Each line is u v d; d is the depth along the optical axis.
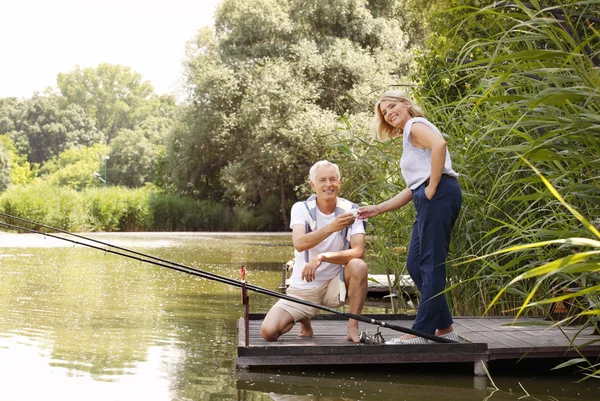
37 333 4.47
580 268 1.83
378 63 25.34
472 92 4.05
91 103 82.31
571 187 2.68
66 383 3.14
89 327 4.77
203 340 4.38
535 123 2.77
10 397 2.87
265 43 28.09
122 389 3.04
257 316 4.63
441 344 3.54
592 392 3.18
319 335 4.03
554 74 2.85
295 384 3.25
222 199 29.58
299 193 24.92
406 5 11.16
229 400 2.92
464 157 4.45
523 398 3.04
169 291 7.11
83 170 54.72
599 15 3.92
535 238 3.46
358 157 5.16
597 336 3.79
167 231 26.12
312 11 27.41
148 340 4.33
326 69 25.30
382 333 4.17
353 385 3.26
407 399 3.00
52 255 11.98
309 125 23.27
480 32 6.08
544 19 2.59
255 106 25.00
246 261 11.44
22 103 77.75
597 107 2.72
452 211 3.60
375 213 3.83
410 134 3.64
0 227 22.33
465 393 3.14
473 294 4.75
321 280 3.87
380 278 7.93
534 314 4.59
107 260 11.07
